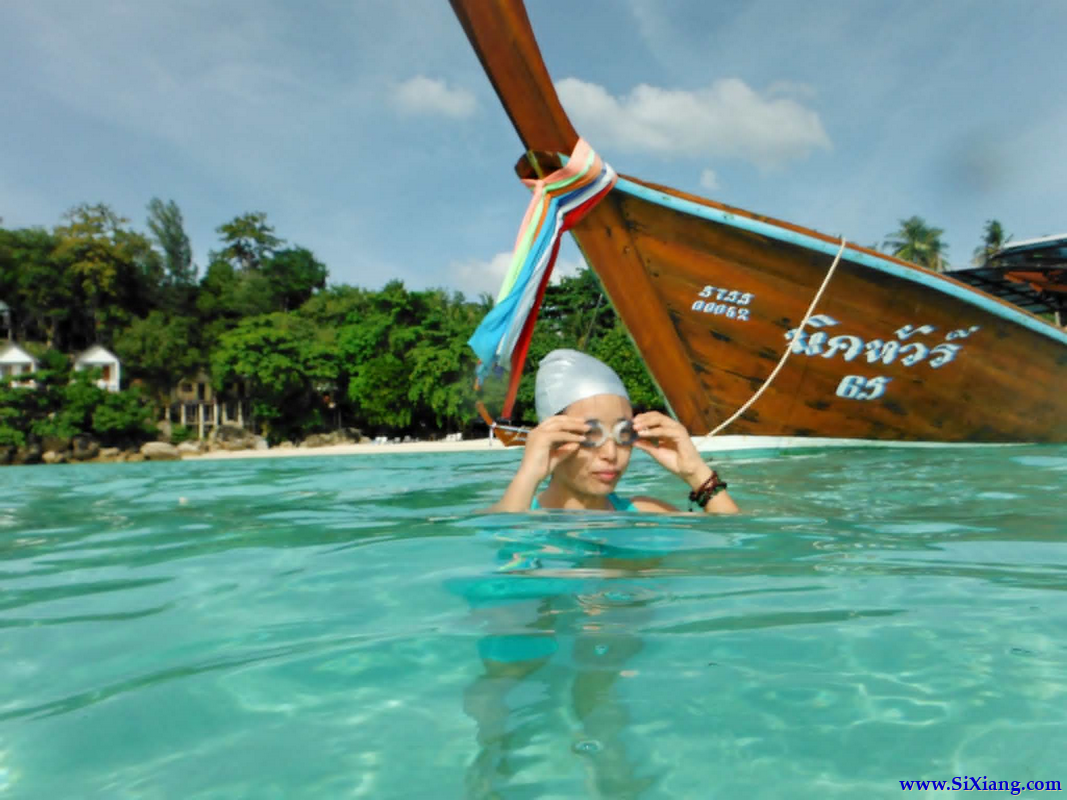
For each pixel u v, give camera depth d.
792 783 0.81
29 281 50.44
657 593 1.56
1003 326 6.05
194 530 2.92
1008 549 2.00
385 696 1.07
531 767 0.86
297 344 43.03
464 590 1.62
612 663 1.16
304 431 44.28
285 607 1.57
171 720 1.03
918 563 1.82
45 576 2.10
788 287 5.73
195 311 57.44
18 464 34.59
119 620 1.57
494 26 4.27
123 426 38.25
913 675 1.10
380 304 44.22
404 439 41.62
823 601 1.48
